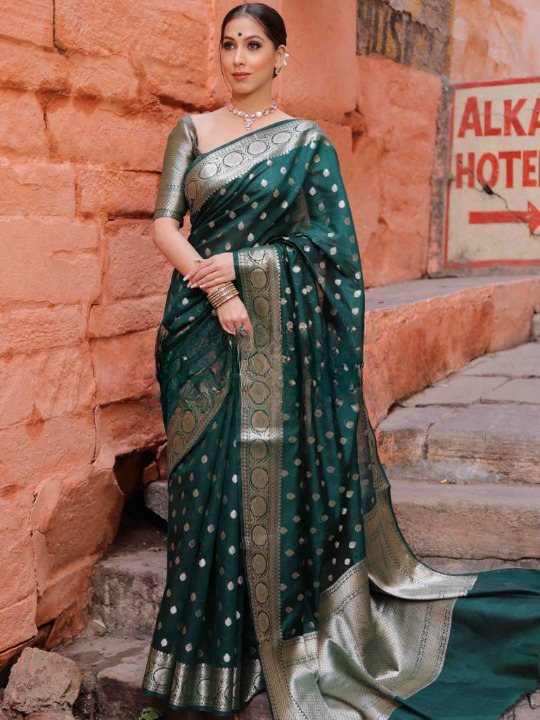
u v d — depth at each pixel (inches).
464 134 244.4
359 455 118.3
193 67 145.4
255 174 111.2
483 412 162.6
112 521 137.1
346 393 114.6
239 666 109.9
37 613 123.7
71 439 125.8
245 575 110.5
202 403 111.8
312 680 109.3
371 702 108.9
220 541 109.8
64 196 123.0
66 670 118.1
